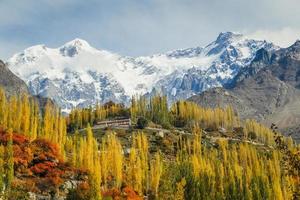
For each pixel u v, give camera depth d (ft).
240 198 603.26
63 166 544.62
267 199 613.52
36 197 478.18
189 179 595.06
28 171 517.96
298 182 128.98
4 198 437.58
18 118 620.08
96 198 469.16
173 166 648.79
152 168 592.19
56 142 617.21
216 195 593.42
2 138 556.92
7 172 460.14
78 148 590.96
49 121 637.30
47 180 504.43
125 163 643.45
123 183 577.43
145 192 592.19
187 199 578.66
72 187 500.33
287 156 127.44
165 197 549.13
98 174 536.42
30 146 562.25
